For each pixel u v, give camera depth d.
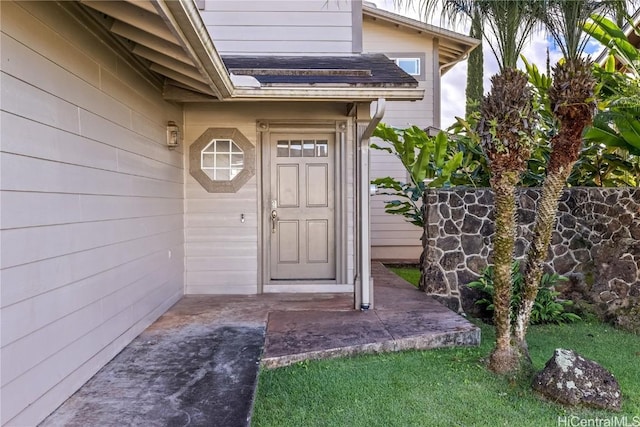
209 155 5.21
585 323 4.69
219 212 5.22
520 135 2.81
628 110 4.52
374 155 9.06
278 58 5.29
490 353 3.24
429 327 3.79
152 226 4.04
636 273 4.88
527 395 2.77
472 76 11.02
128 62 3.46
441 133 5.84
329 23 5.46
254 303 4.76
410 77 4.28
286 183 5.38
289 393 2.75
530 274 3.09
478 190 5.19
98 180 2.93
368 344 3.40
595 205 5.07
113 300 3.15
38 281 2.22
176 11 2.25
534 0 3.49
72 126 2.60
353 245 5.21
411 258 9.09
